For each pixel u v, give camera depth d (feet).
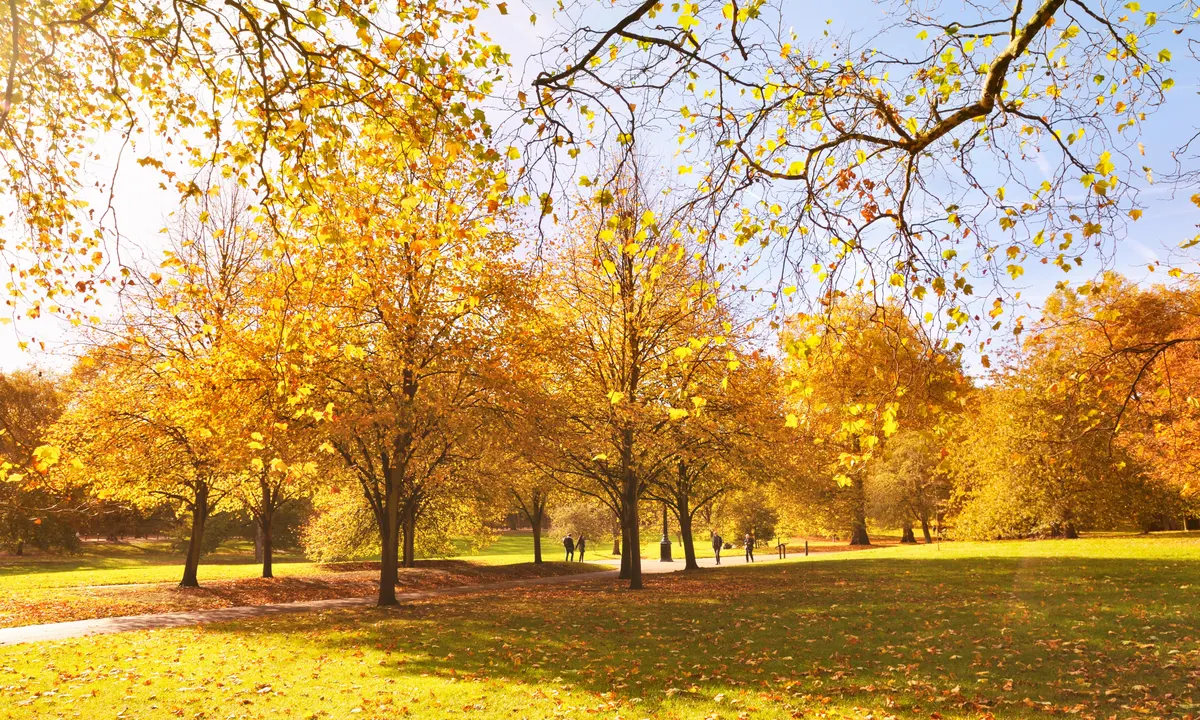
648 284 20.66
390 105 20.45
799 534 195.83
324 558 114.62
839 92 19.36
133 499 74.79
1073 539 107.14
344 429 51.70
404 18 21.30
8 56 22.09
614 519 155.02
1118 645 32.48
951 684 26.96
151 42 23.17
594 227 59.41
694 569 96.58
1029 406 91.35
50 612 58.18
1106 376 26.32
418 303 54.80
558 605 56.34
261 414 51.34
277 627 48.03
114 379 68.03
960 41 20.67
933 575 68.74
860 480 146.00
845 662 31.60
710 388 64.39
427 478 69.31
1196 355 36.65
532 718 25.05
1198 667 27.91
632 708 25.61
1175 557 71.20
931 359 18.39
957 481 120.06
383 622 48.52
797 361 19.27
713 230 19.29
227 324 53.67
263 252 22.38
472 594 71.92
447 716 25.53
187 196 22.00
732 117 19.19
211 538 160.97
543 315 61.62
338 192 21.72
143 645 41.34
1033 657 31.01
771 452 72.90
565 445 64.13
